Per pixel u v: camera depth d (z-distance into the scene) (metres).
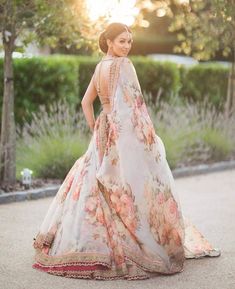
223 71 14.59
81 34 8.67
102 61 5.09
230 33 9.92
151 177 4.97
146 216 4.92
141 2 9.76
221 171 10.60
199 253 5.38
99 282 4.72
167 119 10.91
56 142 9.27
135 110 4.95
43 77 11.12
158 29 20.52
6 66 8.33
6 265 5.15
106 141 5.00
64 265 4.84
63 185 5.21
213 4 9.49
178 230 5.05
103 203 4.91
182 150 10.54
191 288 4.63
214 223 6.74
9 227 6.51
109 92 4.99
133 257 4.83
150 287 4.64
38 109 11.10
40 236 5.14
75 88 11.56
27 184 8.34
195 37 10.49
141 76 12.95
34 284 4.69
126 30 5.04
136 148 4.93
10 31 8.17
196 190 8.78
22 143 9.73
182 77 14.10
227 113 11.53
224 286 4.68
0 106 10.59
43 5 8.02
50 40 8.55
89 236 4.84
